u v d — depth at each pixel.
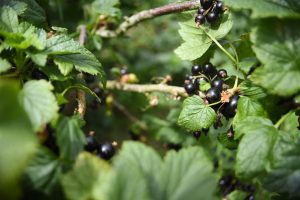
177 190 0.26
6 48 0.32
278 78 0.31
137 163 0.27
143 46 0.86
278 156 0.31
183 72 0.79
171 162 0.27
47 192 0.26
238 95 0.37
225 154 0.53
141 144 0.27
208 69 0.41
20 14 0.37
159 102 0.64
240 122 0.34
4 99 0.24
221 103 0.38
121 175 0.24
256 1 0.32
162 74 0.81
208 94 0.38
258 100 0.35
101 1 0.54
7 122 0.24
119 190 0.24
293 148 0.30
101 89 0.55
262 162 0.31
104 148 0.32
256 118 0.34
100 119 0.75
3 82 0.24
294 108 0.34
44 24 0.41
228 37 0.51
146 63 0.84
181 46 0.40
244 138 0.32
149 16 0.50
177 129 0.59
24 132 0.24
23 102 0.28
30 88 0.28
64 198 0.26
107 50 0.67
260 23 0.32
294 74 0.31
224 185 0.49
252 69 0.37
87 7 0.61
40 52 0.32
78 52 0.33
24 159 0.23
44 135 0.28
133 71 0.78
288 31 0.32
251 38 0.31
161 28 0.89
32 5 0.41
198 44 0.40
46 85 0.29
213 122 0.38
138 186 0.24
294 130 0.40
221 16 0.41
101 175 0.26
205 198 0.26
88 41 0.54
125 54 0.84
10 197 0.23
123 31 0.54
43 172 0.26
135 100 0.69
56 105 0.28
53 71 0.33
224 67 0.41
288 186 0.29
